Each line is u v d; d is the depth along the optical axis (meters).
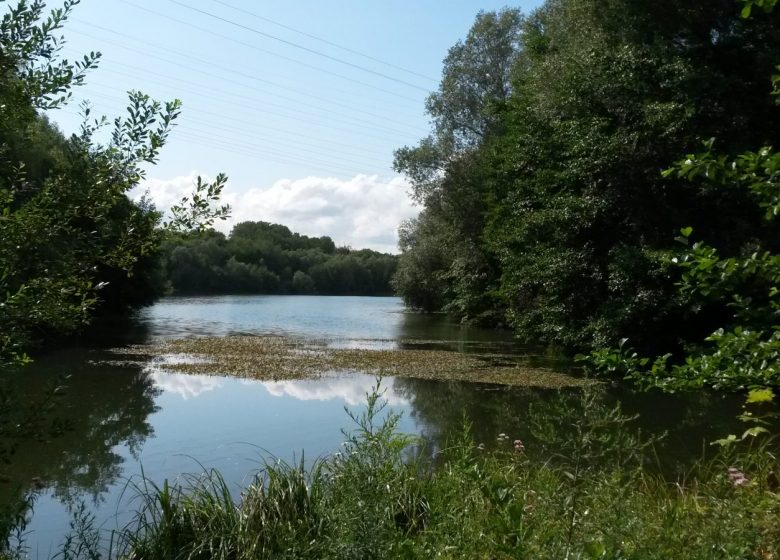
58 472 8.88
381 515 4.36
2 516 4.14
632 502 4.71
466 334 33.59
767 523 4.32
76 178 3.51
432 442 10.30
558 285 22.12
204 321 40.91
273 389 15.93
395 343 28.17
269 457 9.62
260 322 41.06
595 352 4.61
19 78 3.46
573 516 4.03
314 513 5.42
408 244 56.44
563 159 22.66
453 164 39.56
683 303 18.28
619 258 19.52
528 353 24.27
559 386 16.70
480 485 5.11
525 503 5.21
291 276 102.56
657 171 19.50
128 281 34.22
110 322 36.12
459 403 14.22
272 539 5.21
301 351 24.17
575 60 21.75
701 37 20.47
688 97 18.77
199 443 10.58
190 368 19.17
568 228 21.45
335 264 107.12
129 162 3.64
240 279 90.44
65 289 3.47
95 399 14.38
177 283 83.88
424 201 42.03
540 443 9.64
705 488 5.94
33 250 3.33
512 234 24.78
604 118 20.73
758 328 4.36
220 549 5.14
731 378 4.16
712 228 19.45
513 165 24.84
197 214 3.92
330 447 10.26
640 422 12.34
